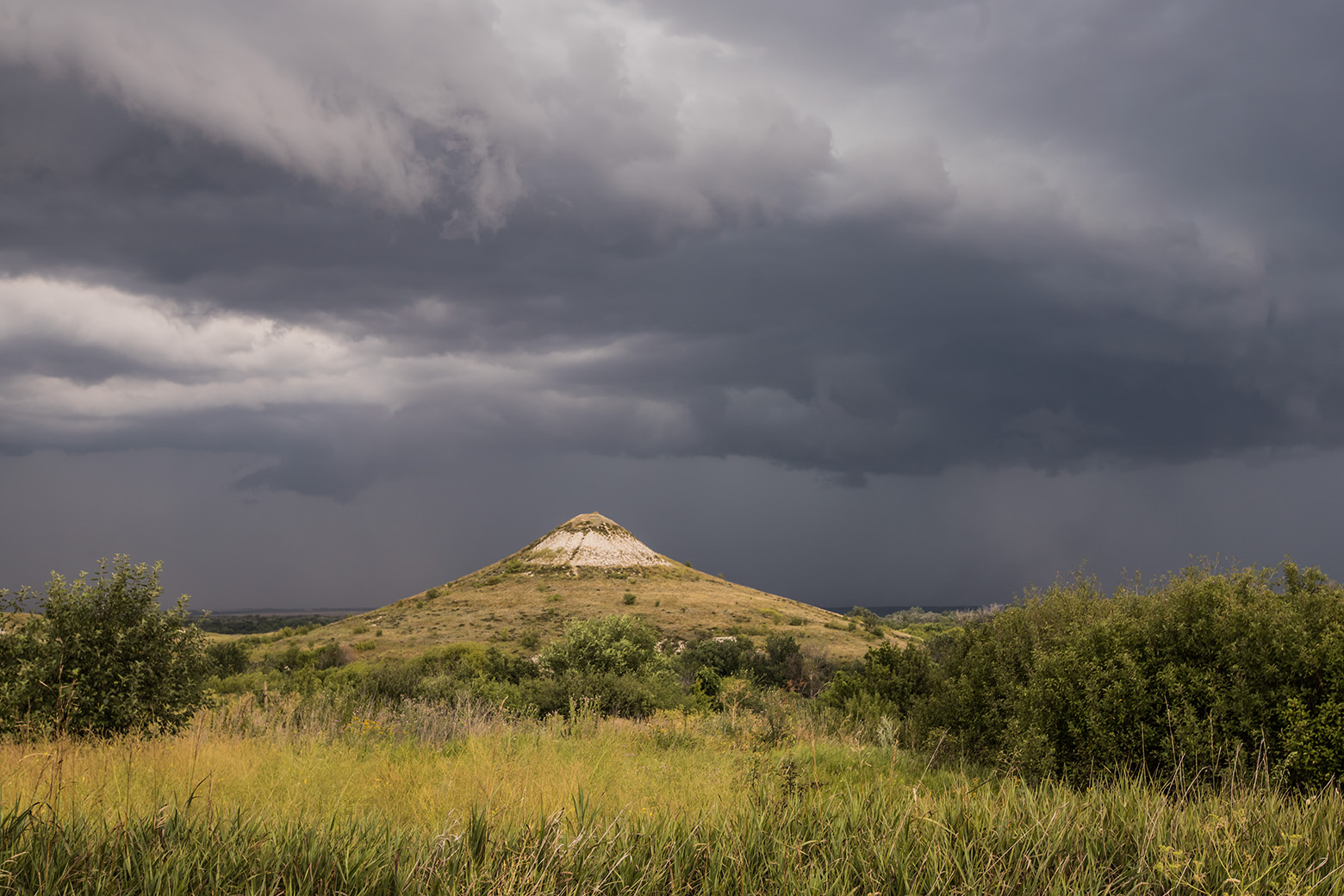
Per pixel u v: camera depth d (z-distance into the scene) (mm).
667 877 3830
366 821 4254
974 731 9141
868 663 16422
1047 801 5043
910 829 4324
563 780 6602
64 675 10406
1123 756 7090
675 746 11438
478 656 51594
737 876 3758
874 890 3619
